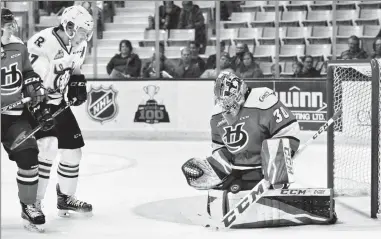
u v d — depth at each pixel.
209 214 7.57
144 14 17.89
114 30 17.95
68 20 7.43
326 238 6.44
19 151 6.90
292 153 7.32
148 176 11.02
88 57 17.69
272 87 15.80
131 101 16.36
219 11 16.19
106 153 14.02
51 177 11.08
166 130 16.27
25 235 6.80
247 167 7.48
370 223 7.32
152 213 8.02
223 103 7.27
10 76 6.89
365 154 9.71
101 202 8.79
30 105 7.04
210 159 7.64
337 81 9.14
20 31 17.36
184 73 16.64
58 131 7.77
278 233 6.69
